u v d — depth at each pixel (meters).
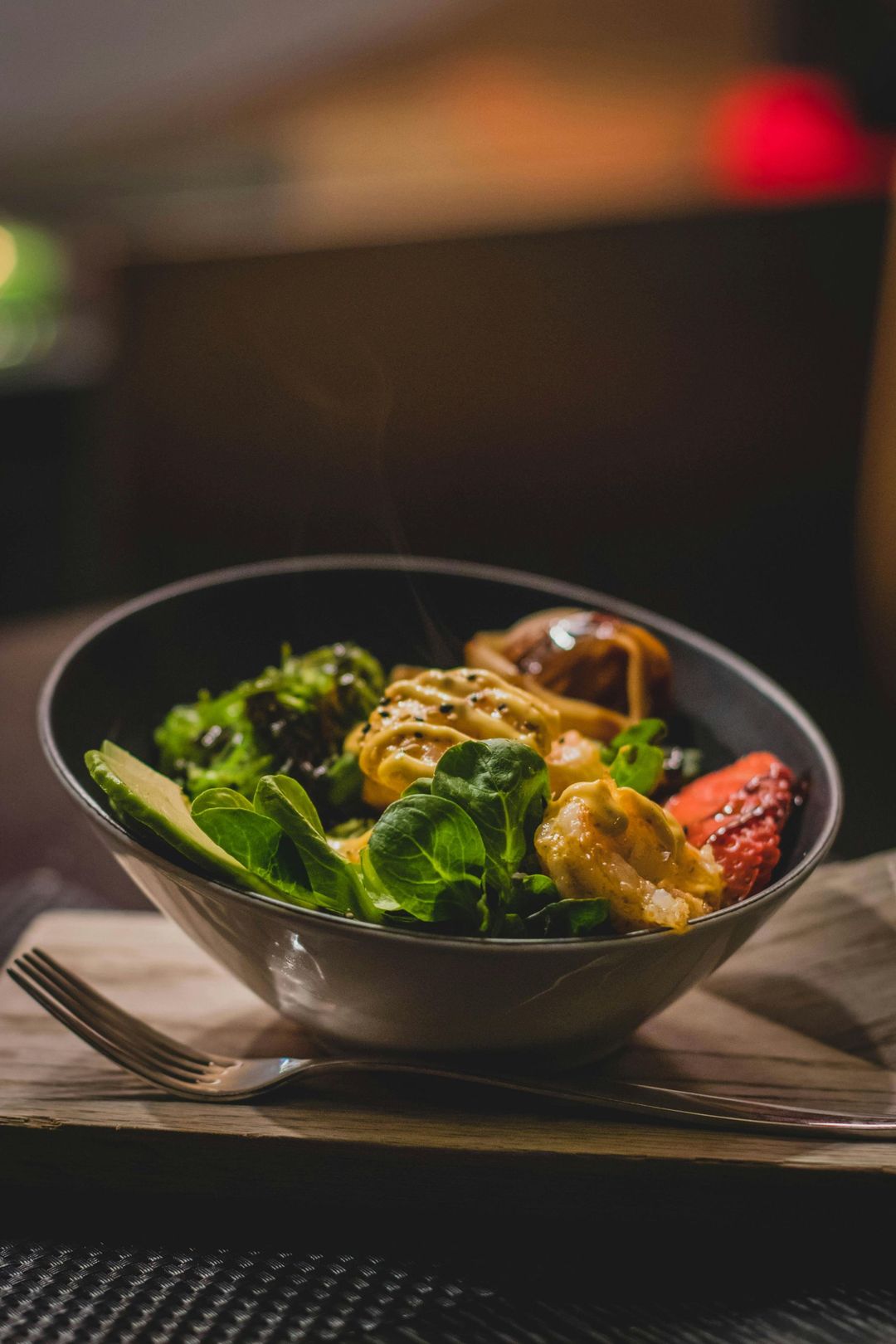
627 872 0.39
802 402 1.33
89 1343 0.37
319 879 0.38
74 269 1.34
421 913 0.38
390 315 1.25
